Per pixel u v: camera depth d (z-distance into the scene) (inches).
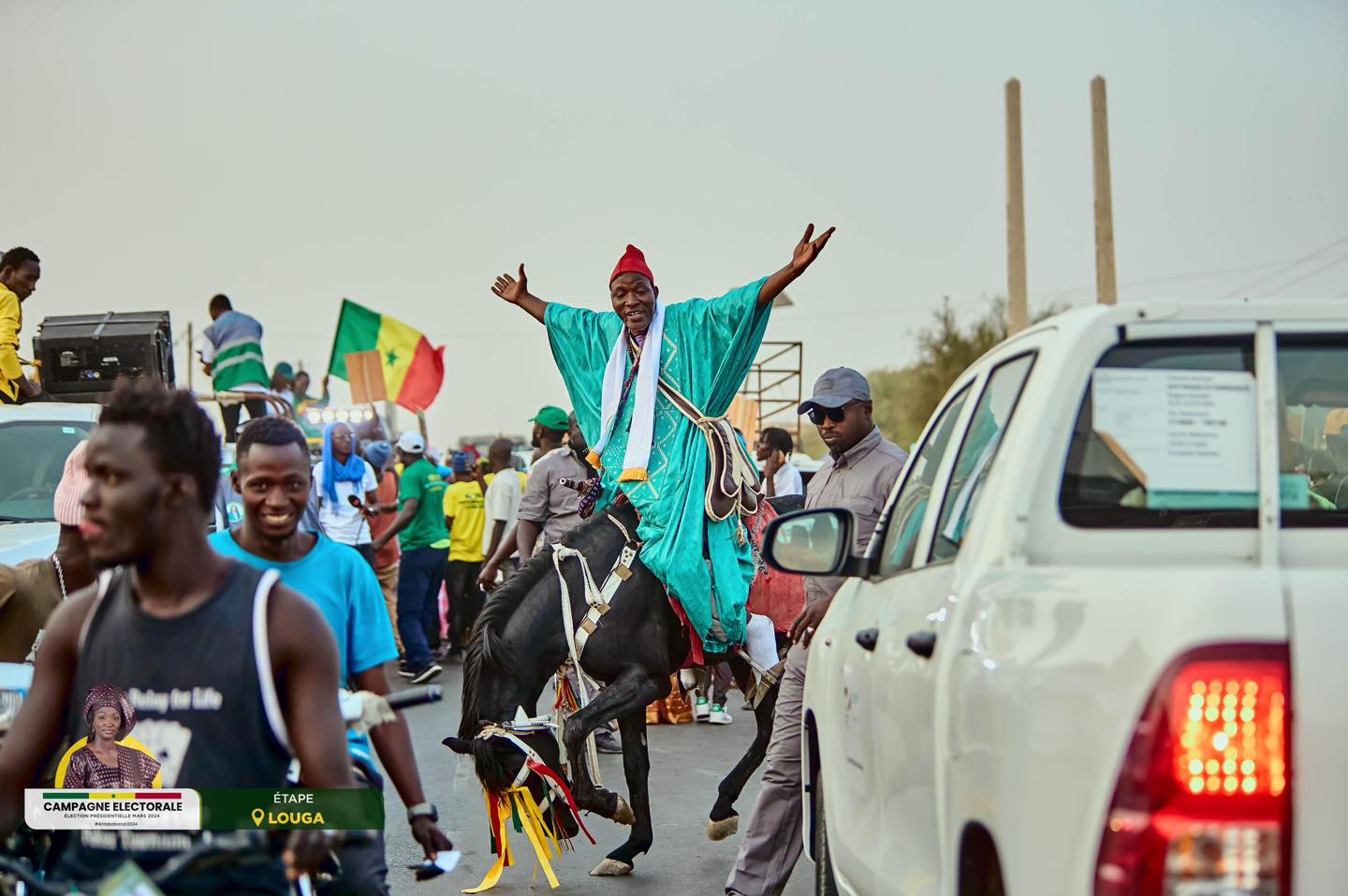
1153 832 90.3
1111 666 95.7
